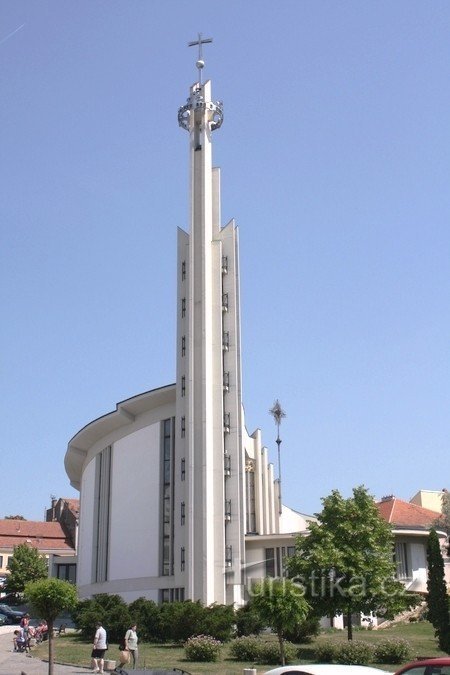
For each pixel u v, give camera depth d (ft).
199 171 205.26
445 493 226.99
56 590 93.25
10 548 326.44
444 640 131.13
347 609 127.24
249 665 110.63
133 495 209.26
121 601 158.61
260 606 101.14
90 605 156.76
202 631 137.28
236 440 187.21
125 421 217.56
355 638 142.10
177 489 193.06
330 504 136.46
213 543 179.52
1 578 300.40
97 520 225.97
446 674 37.99
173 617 139.54
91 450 242.17
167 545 194.29
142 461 209.15
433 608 134.51
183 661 115.85
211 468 184.24
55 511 380.58
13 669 107.34
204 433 185.37
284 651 112.88
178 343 197.77
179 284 202.49
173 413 204.54
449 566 199.52
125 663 104.37
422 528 195.93
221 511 181.37
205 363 190.29
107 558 214.48
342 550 131.13
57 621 199.93
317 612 128.98
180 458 191.31
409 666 39.86
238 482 184.03
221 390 190.08
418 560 196.54
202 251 198.59
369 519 135.54
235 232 201.67
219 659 117.70
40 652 129.29
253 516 232.94
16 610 221.46
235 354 193.16
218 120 211.82
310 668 43.52
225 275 199.93
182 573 183.93
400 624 177.06
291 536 189.06
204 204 202.08
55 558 279.90
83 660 116.78
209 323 194.70
